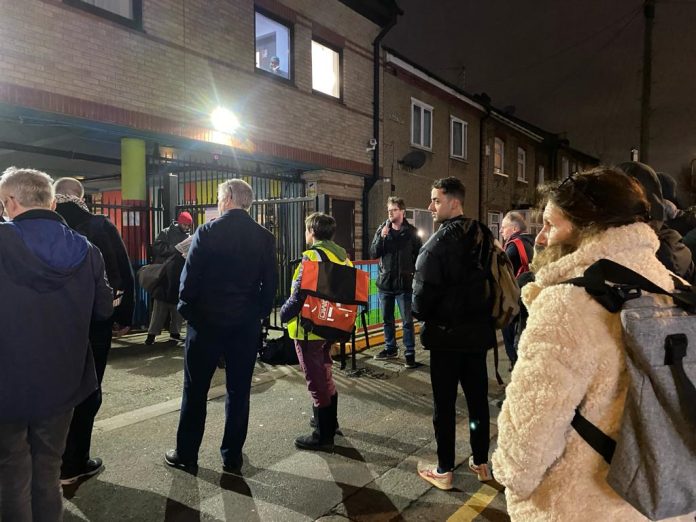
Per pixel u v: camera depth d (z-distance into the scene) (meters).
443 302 2.82
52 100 6.11
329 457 3.45
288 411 4.29
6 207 2.21
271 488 3.02
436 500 2.92
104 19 6.64
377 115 11.62
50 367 2.12
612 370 1.14
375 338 6.84
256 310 3.21
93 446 3.55
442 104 14.24
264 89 8.91
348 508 2.83
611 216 1.24
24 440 2.13
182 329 7.68
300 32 9.68
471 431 3.10
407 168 12.77
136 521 2.67
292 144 9.51
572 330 1.16
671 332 1.07
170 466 3.26
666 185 3.21
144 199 7.61
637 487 1.05
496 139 17.50
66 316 2.18
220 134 8.17
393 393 4.80
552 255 1.38
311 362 3.50
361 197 11.59
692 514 1.21
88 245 2.36
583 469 1.17
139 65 7.05
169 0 7.41
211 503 2.85
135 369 5.49
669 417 1.04
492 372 5.48
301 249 7.04
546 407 1.16
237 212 3.16
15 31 5.79
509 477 1.23
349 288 3.46
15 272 2.04
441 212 3.00
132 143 7.46
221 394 4.69
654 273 1.21
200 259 2.98
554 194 1.36
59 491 2.27
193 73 7.76
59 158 9.95
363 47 11.23
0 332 2.02
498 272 2.87
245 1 8.54
